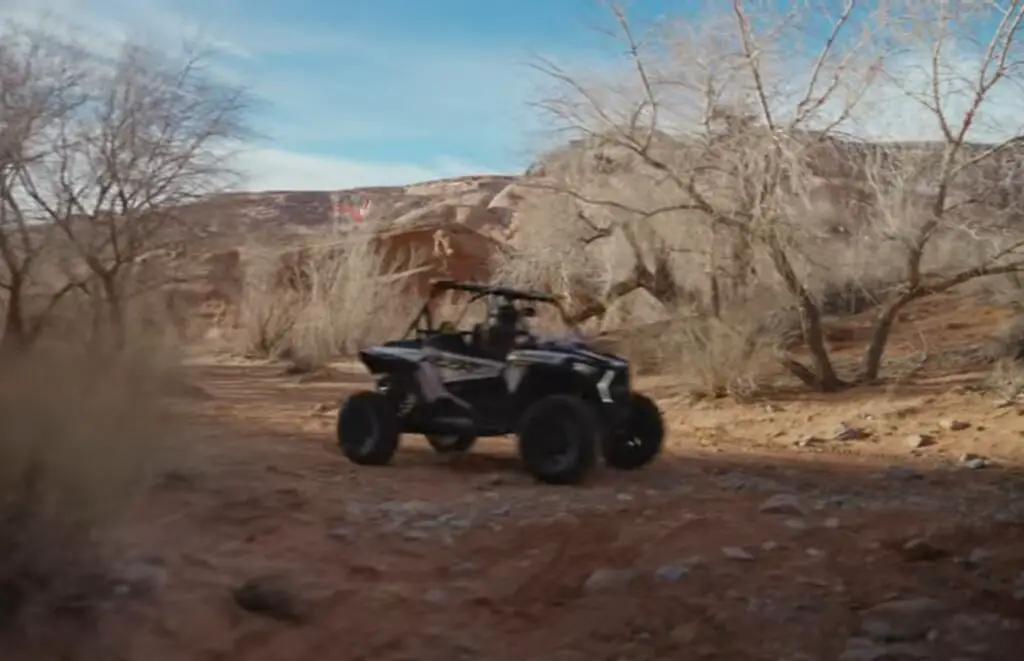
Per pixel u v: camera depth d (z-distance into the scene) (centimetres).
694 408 1736
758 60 1786
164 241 2161
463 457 1249
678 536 786
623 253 2141
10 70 1923
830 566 707
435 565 719
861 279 1948
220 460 1068
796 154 1764
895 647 555
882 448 1342
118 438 663
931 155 1741
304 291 3159
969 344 2119
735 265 1945
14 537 536
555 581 682
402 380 1175
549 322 2209
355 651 558
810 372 1861
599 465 1180
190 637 551
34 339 760
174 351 974
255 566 678
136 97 2069
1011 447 1291
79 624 538
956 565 703
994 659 539
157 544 695
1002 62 1652
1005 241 1742
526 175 2153
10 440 562
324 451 1248
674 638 582
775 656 559
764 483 1063
